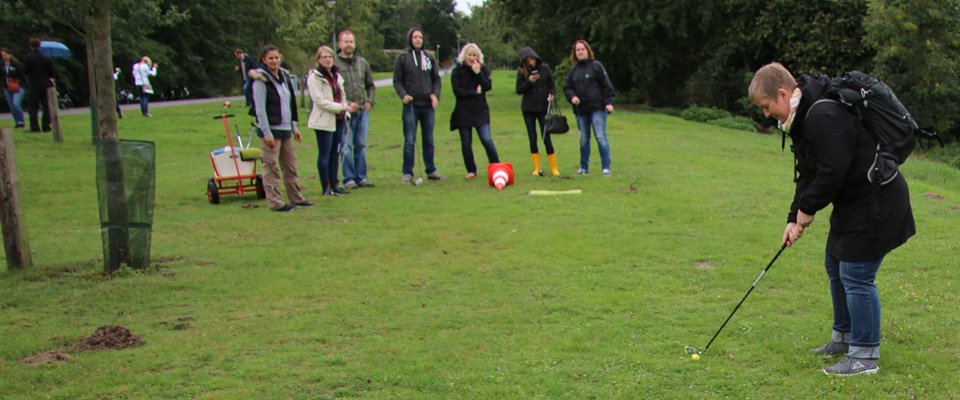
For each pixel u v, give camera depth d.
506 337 4.70
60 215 8.67
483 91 10.65
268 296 5.58
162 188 10.59
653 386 3.98
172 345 4.58
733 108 26.86
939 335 4.68
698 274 6.08
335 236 7.50
